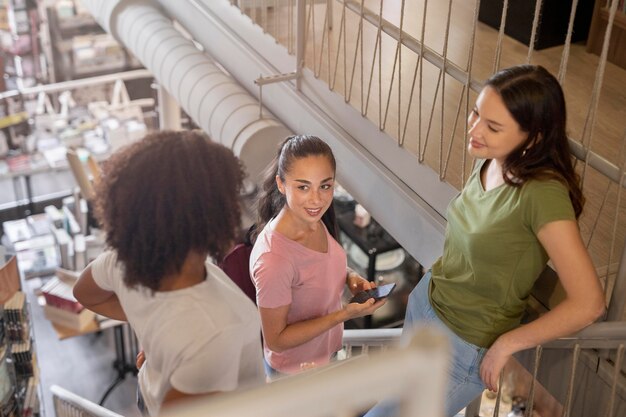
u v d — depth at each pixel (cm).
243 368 154
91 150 834
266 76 454
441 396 72
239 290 155
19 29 866
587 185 318
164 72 549
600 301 202
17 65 881
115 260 156
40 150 838
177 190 139
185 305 147
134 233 141
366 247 639
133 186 139
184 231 141
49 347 757
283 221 251
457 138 349
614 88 386
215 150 143
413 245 345
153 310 149
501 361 218
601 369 256
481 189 224
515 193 211
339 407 68
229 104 473
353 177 378
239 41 487
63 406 340
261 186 267
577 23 420
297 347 268
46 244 812
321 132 399
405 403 71
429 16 456
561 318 205
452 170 327
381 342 310
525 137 207
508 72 207
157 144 141
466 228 224
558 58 413
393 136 350
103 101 900
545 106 203
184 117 825
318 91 402
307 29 402
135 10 602
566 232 201
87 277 166
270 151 449
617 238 292
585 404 267
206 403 65
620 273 245
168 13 603
